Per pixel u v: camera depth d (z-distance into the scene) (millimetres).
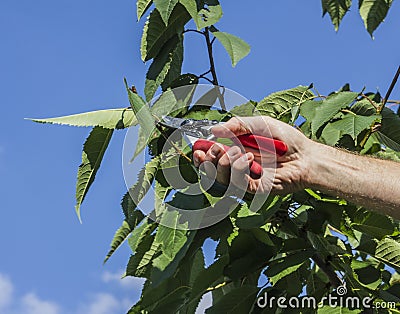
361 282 2951
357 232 3295
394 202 2635
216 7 2834
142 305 2900
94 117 2803
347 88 3373
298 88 3225
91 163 2857
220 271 2838
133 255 2922
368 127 3141
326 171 2633
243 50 2791
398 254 3064
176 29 2959
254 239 2844
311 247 2902
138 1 2941
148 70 2953
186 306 2895
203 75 3027
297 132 2633
